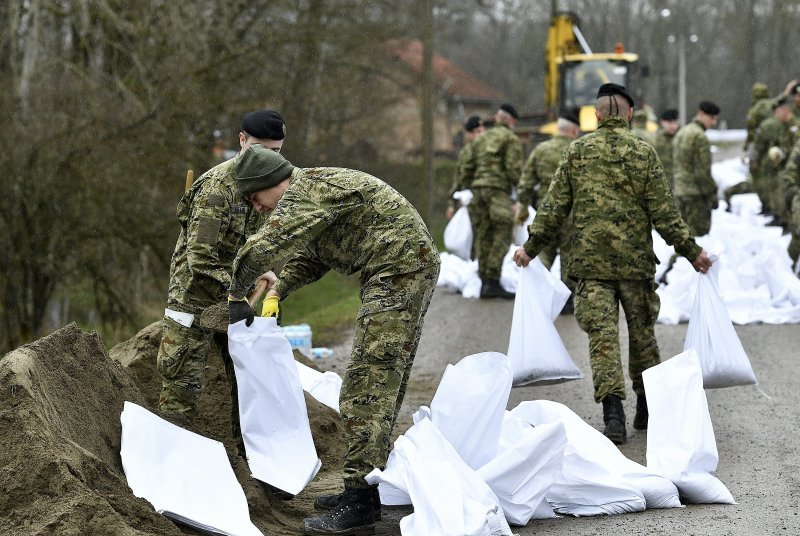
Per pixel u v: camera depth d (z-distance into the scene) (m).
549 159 14.87
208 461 5.73
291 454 6.00
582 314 8.26
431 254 5.85
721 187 26.44
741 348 8.20
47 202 21.94
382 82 37.69
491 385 5.99
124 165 22.42
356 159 37.09
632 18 87.12
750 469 7.35
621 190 8.12
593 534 5.79
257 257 5.56
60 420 5.48
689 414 6.58
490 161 16.77
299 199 5.71
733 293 14.75
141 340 7.80
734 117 86.88
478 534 5.15
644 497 6.32
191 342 6.54
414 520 5.38
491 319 15.35
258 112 6.46
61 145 22.14
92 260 22.59
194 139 24.14
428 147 33.22
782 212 20.53
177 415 6.37
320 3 29.31
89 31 22.81
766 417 9.04
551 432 5.91
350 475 5.77
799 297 14.64
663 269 16.14
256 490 6.04
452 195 18.77
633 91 32.03
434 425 5.72
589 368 11.50
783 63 80.00
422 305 5.88
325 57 32.88
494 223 16.91
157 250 23.02
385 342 5.74
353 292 25.80
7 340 22.75
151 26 23.80
